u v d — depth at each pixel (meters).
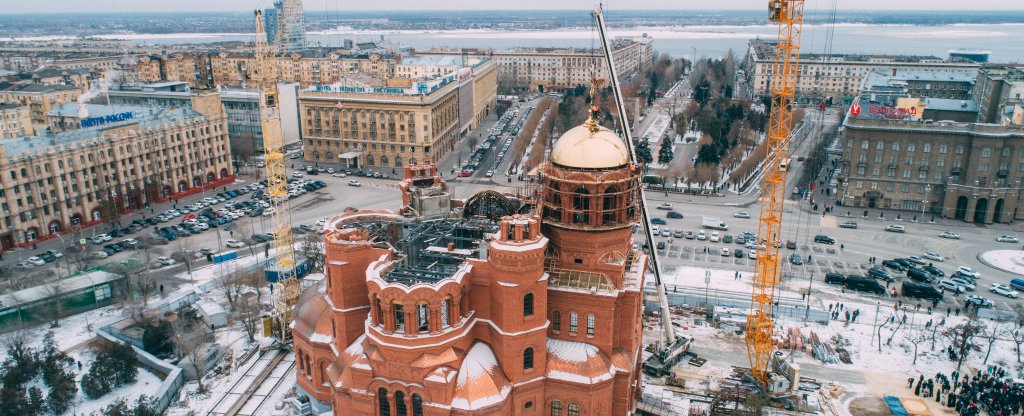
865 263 156.50
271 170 135.38
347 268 84.25
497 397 77.56
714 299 131.00
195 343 108.19
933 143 188.25
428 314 76.25
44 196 171.62
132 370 103.06
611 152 83.81
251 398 99.44
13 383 96.81
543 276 79.94
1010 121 191.75
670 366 108.88
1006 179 182.50
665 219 191.88
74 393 97.06
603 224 84.50
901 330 120.94
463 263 81.88
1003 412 94.12
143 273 145.00
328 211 197.88
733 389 99.88
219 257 151.00
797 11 107.31
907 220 188.00
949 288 140.25
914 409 96.75
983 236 174.75
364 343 80.38
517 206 99.00
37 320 121.94
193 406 97.31
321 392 94.62
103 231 178.38
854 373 107.06
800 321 124.56
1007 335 119.25
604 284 83.62
